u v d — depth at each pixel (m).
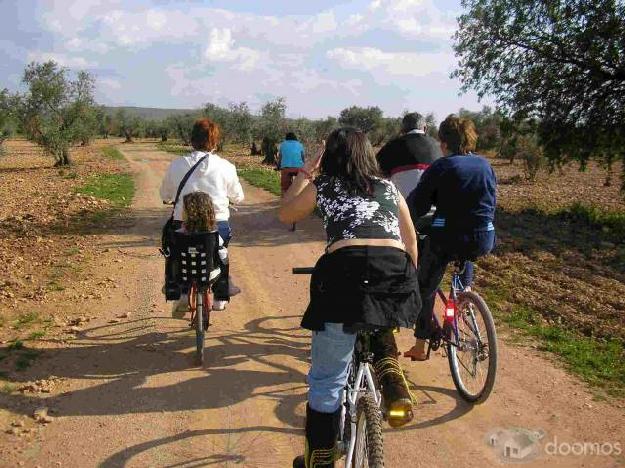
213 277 5.24
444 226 4.41
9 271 8.07
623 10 13.00
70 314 6.49
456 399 4.74
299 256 9.66
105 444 4.02
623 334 6.28
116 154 42.31
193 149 5.70
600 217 13.75
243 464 3.81
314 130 44.41
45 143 31.67
